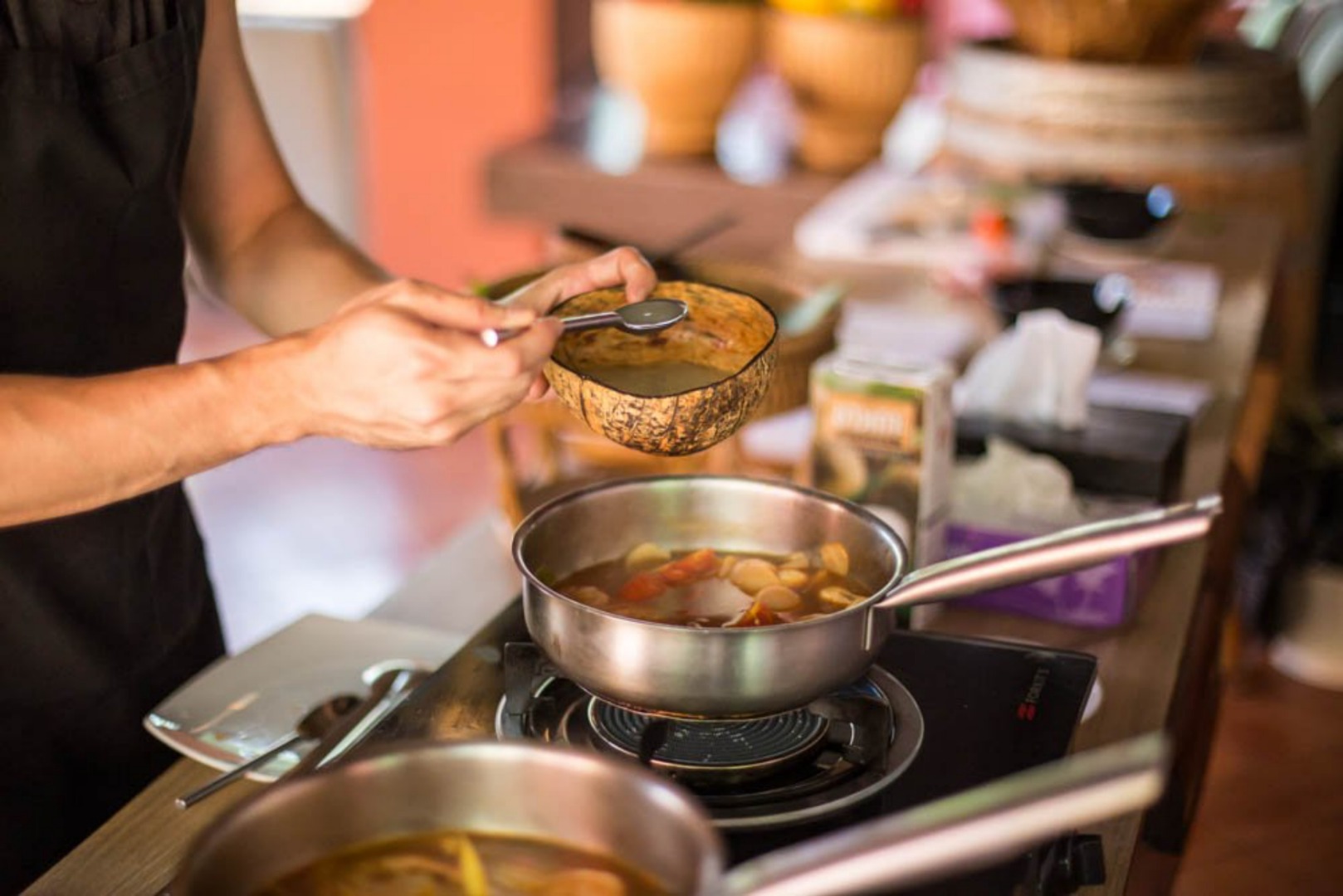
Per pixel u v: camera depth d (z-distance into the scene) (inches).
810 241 105.7
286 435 38.8
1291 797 107.7
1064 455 60.6
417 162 184.7
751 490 44.3
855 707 40.0
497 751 29.9
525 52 176.6
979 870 33.9
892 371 55.5
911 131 174.1
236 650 128.6
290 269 54.9
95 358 49.8
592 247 72.6
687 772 36.7
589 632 36.1
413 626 57.3
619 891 28.3
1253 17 165.2
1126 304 84.7
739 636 35.0
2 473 37.9
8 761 49.9
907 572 39.1
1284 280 116.5
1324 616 122.3
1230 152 115.3
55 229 47.1
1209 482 67.4
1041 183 118.1
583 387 39.1
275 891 28.7
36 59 45.2
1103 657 53.4
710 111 151.6
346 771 29.4
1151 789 22.9
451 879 29.0
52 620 49.9
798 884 24.3
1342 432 132.3
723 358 43.5
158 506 53.7
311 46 184.7
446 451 171.0
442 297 36.1
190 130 51.2
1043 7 117.6
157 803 44.0
